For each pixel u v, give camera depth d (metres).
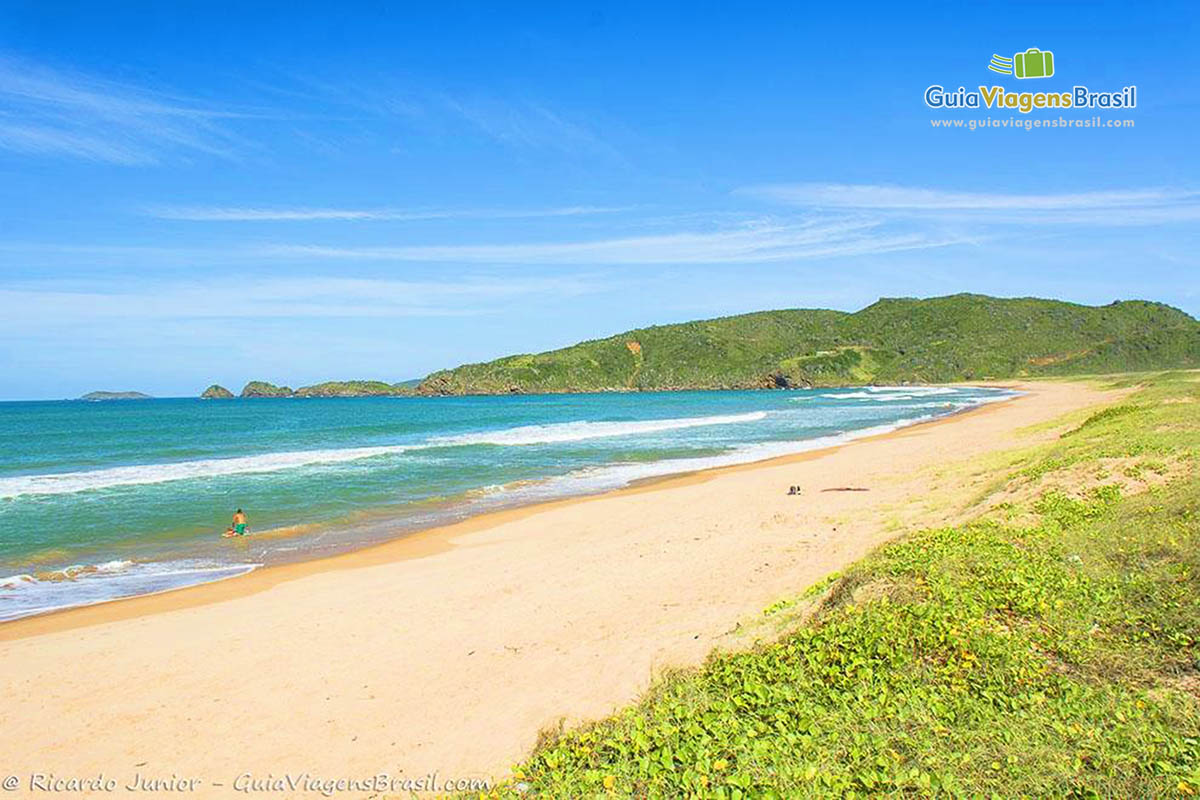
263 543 19.83
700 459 35.66
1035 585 9.19
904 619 8.52
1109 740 5.69
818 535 16.33
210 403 159.38
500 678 10.30
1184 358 150.12
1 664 11.55
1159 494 12.66
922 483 22.17
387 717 9.44
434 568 16.72
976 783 5.33
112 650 12.05
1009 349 168.88
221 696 10.28
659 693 8.28
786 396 128.00
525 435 51.53
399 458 37.81
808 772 5.52
